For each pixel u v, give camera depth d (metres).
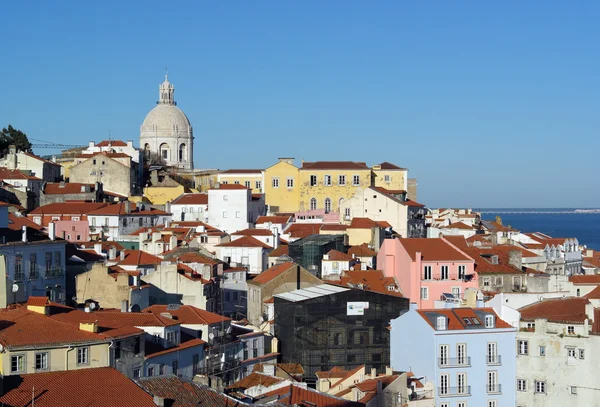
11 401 82.38
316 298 152.12
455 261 176.88
